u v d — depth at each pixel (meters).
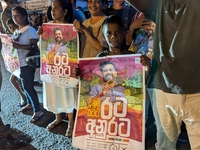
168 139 1.93
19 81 3.13
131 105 1.78
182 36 1.51
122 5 2.20
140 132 1.74
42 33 2.22
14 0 2.94
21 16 2.60
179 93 1.62
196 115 1.66
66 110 2.44
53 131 2.68
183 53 1.53
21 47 2.64
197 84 1.56
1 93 3.73
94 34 2.07
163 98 1.75
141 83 1.74
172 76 1.60
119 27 1.76
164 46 1.61
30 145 2.47
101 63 1.82
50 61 2.25
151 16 1.77
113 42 1.78
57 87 2.38
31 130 2.74
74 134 1.88
